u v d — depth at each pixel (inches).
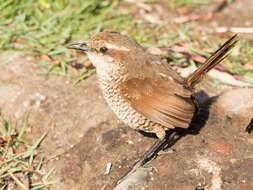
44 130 417.7
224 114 384.8
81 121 416.5
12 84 452.1
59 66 479.5
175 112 335.0
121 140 383.9
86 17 540.1
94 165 366.9
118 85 344.2
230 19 571.2
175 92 337.1
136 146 375.6
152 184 329.4
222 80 462.6
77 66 478.6
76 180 363.3
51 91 448.8
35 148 402.3
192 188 322.0
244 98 391.9
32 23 523.2
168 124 336.2
